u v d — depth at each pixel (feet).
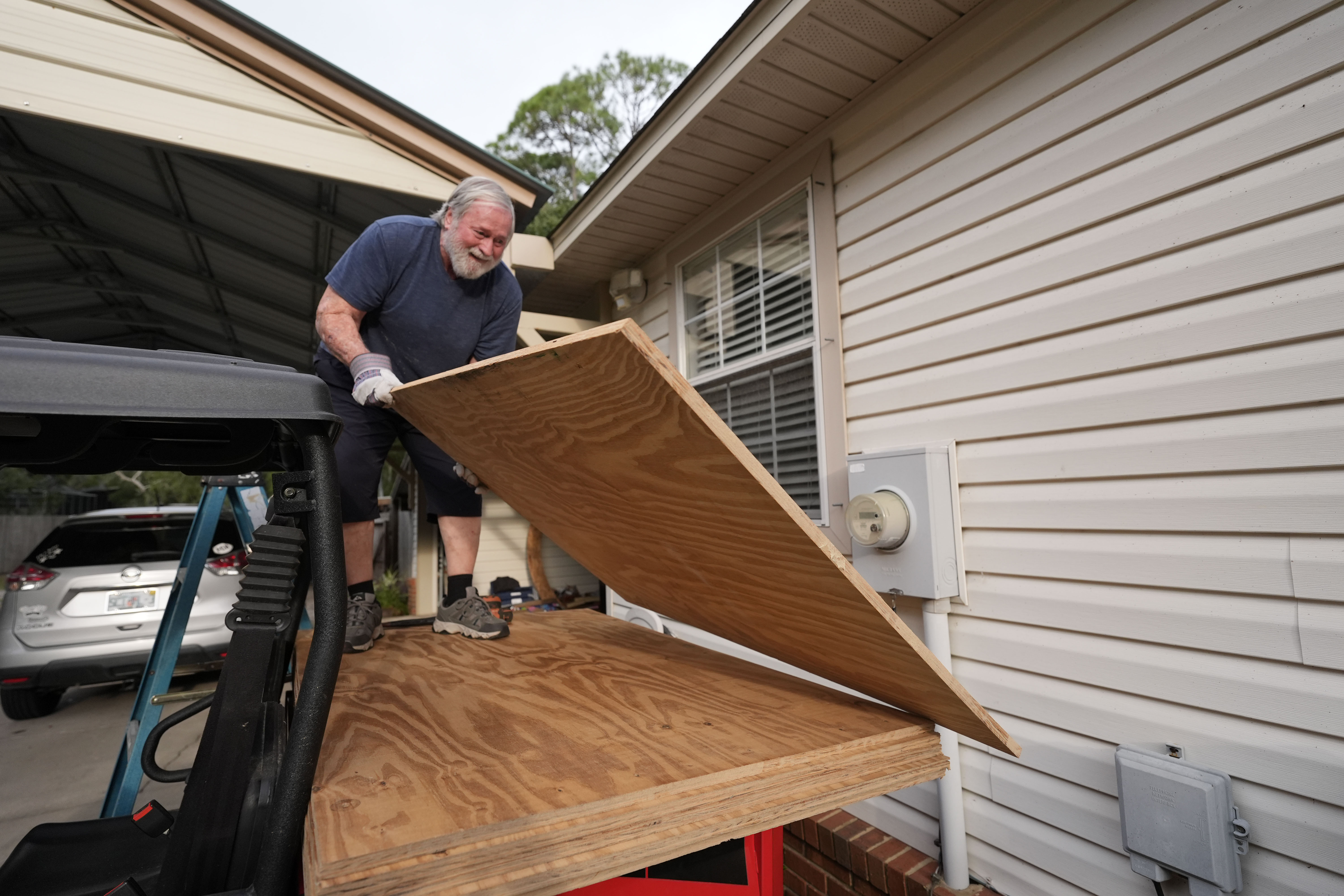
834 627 2.90
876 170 8.96
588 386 2.38
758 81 8.86
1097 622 6.33
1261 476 5.27
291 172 10.56
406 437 6.00
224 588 14.34
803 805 2.59
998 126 7.39
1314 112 5.00
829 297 9.65
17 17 8.84
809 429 10.42
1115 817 6.11
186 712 3.66
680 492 2.75
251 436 3.06
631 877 3.43
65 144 12.97
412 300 5.79
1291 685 5.05
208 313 23.35
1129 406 6.13
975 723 2.77
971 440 7.61
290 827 2.18
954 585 7.50
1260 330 5.26
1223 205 5.52
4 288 20.12
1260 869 5.11
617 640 5.44
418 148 11.26
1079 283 6.59
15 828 9.45
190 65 9.78
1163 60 5.95
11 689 13.42
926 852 7.89
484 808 2.18
